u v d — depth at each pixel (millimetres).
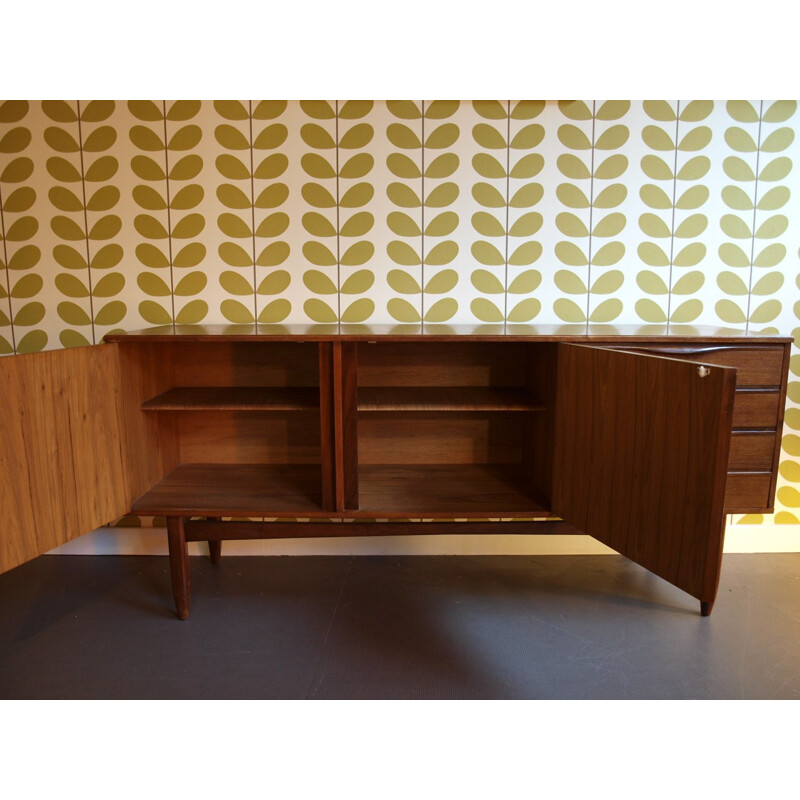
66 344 2324
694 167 2236
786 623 1923
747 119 2211
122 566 2355
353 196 2242
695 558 1354
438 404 1881
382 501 1905
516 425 2271
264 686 1612
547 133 2213
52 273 2283
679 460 1373
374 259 2279
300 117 2197
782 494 2416
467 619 1955
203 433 2299
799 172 2242
